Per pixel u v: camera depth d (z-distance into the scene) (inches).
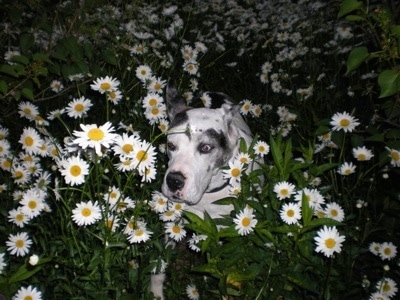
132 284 39.4
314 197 38.6
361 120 65.3
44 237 39.5
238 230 36.7
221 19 88.7
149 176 37.5
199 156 42.9
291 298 38.2
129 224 37.3
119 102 59.1
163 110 48.9
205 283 45.0
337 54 75.7
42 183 36.9
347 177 48.5
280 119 63.7
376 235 43.4
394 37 35.2
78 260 38.5
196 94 70.1
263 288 36.4
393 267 42.2
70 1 67.9
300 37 79.7
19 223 37.5
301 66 77.4
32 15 71.3
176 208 41.0
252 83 81.5
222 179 45.4
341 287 38.9
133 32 65.6
